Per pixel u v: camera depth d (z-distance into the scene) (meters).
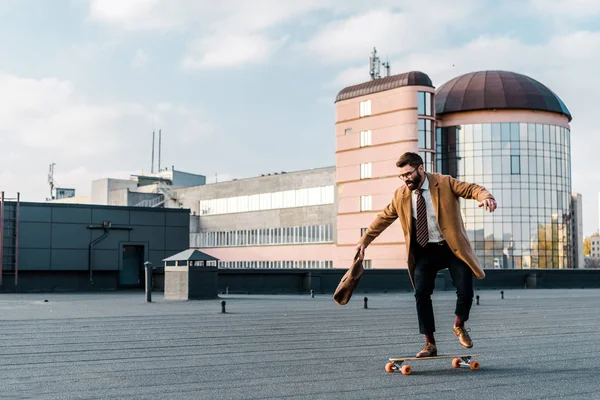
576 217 107.38
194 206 104.12
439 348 10.48
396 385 7.10
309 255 86.06
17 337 12.46
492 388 6.89
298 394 6.61
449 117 88.62
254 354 9.78
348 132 75.62
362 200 74.06
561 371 8.03
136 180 115.56
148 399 6.41
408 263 8.37
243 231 95.94
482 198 7.80
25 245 41.06
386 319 17.14
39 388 7.04
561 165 89.44
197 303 26.56
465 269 8.20
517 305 24.92
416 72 70.25
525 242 86.75
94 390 6.90
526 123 87.12
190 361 9.05
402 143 69.75
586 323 15.88
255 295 35.44
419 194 8.15
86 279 43.16
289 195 89.44
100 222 43.38
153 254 45.44
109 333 13.22
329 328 14.30
